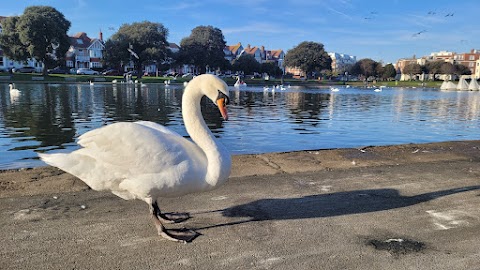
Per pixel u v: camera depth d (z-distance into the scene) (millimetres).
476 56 155750
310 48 120312
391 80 141125
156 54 78125
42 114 19812
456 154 7930
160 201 4973
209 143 4160
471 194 5410
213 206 4859
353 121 20031
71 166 3967
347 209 4816
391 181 5984
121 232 4086
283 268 3475
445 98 45438
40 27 62781
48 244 3793
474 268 3512
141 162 3814
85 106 24609
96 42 111625
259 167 6621
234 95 43219
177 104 27203
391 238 4062
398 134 16016
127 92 40438
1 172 6121
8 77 57844
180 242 3908
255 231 4184
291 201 5066
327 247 3857
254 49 147250
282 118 20516
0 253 3609
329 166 6809
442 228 4312
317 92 54688
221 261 3570
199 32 96375
